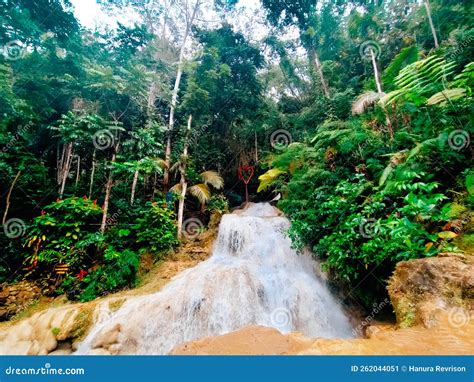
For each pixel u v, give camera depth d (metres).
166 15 12.94
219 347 2.23
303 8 14.19
